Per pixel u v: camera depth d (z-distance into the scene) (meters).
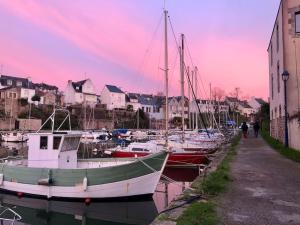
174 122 81.38
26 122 67.06
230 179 10.65
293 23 22.22
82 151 36.88
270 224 6.09
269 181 10.38
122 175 12.37
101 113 83.94
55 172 12.73
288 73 21.00
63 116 67.56
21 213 11.80
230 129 58.97
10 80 87.25
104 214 11.59
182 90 28.69
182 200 7.87
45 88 94.31
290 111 21.84
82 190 12.33
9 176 13.84
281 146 21.70
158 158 12.82
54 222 10.74
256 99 133.12
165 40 21.56
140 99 108.06
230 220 6.32
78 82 96.12
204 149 24.41
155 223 6.07
